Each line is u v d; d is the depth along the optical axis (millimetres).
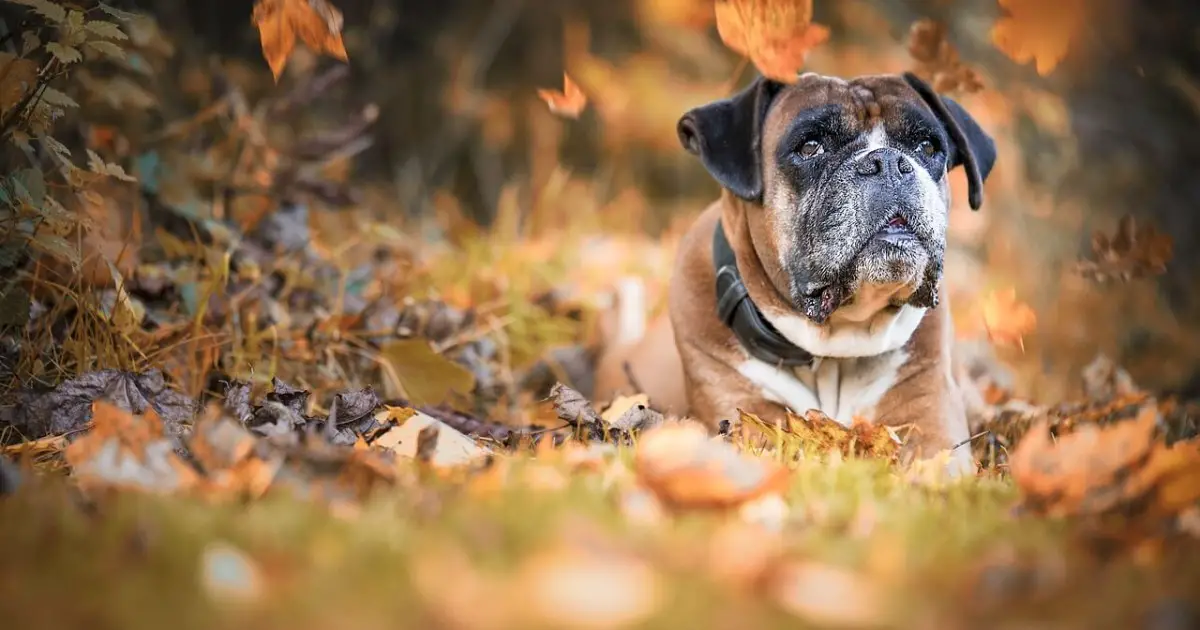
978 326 10094
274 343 6625
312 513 3553
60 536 3328
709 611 2828
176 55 10688
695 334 6422
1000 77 13320
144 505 3547
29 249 6141
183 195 7809
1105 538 3570
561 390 5602
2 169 6660
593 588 2836
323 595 2875
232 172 8594
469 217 15305
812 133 5879
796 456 5066
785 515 3838
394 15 15422
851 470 4480
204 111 8883
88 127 7715
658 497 3820
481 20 16547
